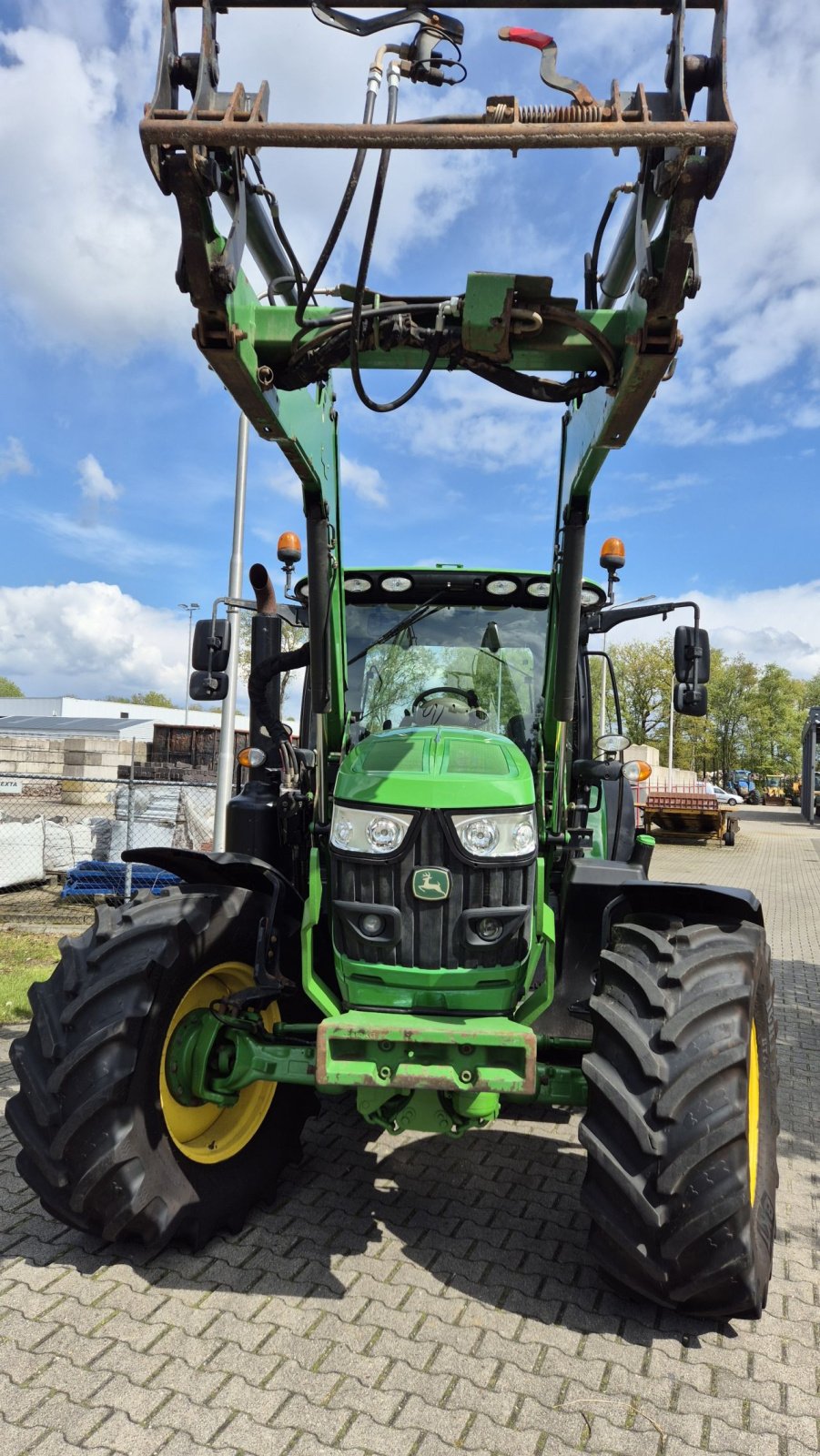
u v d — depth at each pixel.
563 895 3.74
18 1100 2.95
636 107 2.10
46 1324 2.63
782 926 11.59
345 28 2.21
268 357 2.76
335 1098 4.69
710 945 2.85
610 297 3.02
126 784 11.30
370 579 4.39
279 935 3.38
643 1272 2.54
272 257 2.84
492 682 4.36
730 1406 2.41
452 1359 2.54
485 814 2.95
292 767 4.05
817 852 23.23
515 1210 3.47
